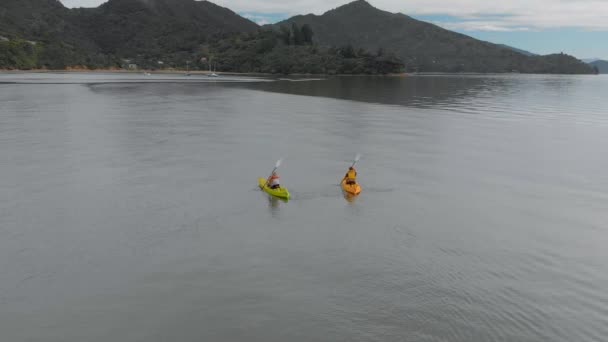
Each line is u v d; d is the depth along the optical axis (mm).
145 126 48625
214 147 38469
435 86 151750
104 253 18266
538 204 25656
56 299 15023
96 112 59500
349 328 13633
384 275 16766
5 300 14930
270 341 13070
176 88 112188
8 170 29906
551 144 43812
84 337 13211
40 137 41250
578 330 13844
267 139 42688
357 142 42312
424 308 14703
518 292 15867
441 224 21984
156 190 26156
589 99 102312
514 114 68125
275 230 20703
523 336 13438
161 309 14539
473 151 39688
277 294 15422
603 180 31078
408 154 37688
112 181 27781
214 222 21531
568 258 18766
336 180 29062
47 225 20938
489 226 21984
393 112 67000
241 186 27203
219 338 13203
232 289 15711
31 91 91312
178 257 18000
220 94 94562
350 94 102688
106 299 15055
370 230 20922
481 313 14508
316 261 17781
